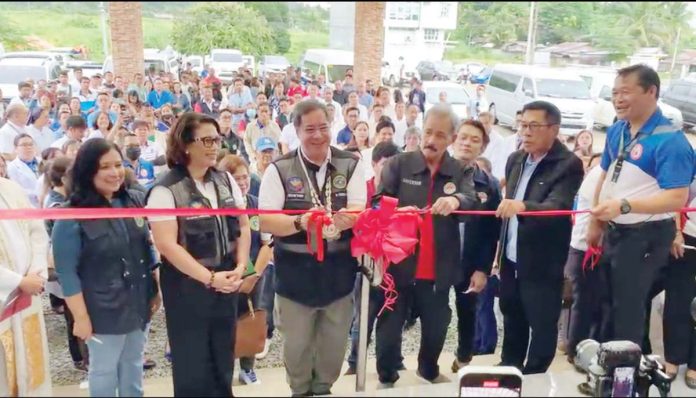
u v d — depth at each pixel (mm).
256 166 3016
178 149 1752
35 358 2107
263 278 2428
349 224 1804
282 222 1814
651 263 2078
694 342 2227
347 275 1971
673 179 1877
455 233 2123
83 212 1633
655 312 2562
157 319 2637
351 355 2484
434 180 2076
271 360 2592
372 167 2785
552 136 2062
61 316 2402
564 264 2193
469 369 1612
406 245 1823
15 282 1990
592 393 1712
